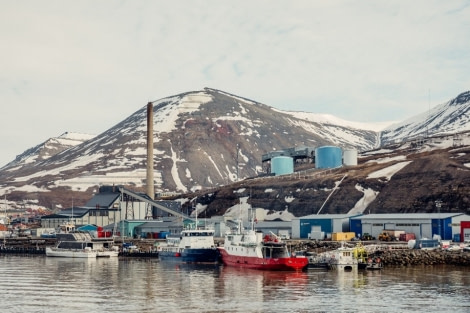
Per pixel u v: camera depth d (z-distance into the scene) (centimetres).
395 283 12962
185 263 18362
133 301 11219
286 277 14200
